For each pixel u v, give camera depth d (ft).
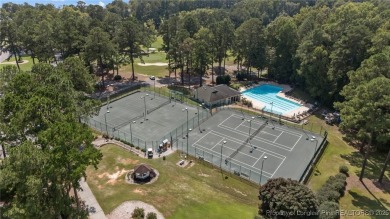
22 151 81.97
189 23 342.03
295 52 285.23
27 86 114.73
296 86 295.89
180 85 290.97
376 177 159.94
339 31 247.09
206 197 137.49
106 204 129.49
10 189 87.81
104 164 161.99
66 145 91.40
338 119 223.51
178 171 159.33
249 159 173.58
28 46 269.03
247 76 317.22
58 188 90.84
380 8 327.67
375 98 138.51
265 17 541.75
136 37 288.51
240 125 213.87
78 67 188.03
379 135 144.56
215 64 360.69
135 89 278.67
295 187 120.26
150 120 219.82
